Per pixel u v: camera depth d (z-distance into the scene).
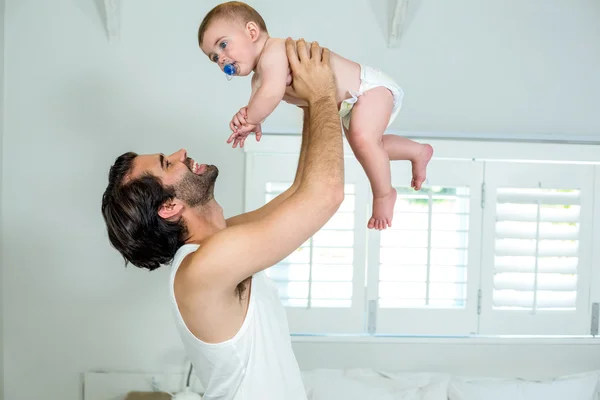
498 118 2.83
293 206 1.20
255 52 1.35
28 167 2.73
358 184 2.76
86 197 2.75
